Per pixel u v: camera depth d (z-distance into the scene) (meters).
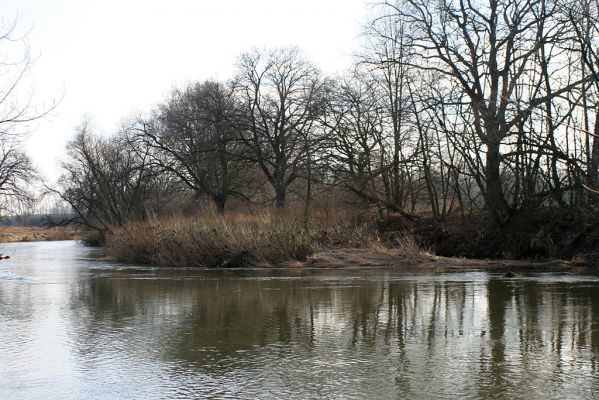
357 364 8.49
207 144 47.41
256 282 18.30
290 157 45.84
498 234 25.94
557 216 24.66
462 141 29.12
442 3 28.94
